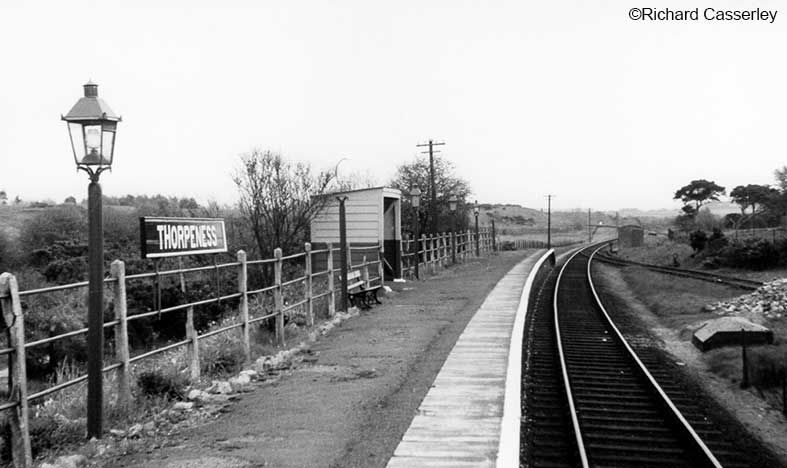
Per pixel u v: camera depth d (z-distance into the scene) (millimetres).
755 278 33812
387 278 27203
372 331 15438
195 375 9977
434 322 16719
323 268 25141
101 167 7410
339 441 7648
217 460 6965
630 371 14234
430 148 44312
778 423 11109
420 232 46125
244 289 11688
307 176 26078
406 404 9273
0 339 13953
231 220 27141
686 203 107438
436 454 7289
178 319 19359
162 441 7582
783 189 71375
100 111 7277
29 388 11586
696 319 21953
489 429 8188
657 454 8922
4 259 24828
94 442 7348
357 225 24938
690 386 13219
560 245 104250
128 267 21750
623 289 35000
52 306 17500
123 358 8367
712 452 8953
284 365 11867
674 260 46594
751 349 14570
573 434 9562
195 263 23234
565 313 23609
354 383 10492
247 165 25453
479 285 26031
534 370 14148
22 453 6477
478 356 12641
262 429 8078
